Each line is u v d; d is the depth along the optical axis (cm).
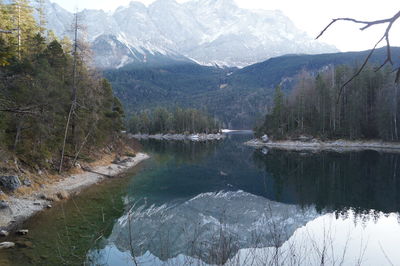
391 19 195
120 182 3056
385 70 7588
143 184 3003
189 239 1308
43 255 1197
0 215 1641
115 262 1123
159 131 15312
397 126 6719
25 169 2361
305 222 1778
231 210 2078
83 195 2375
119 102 5550
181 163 4828
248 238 1234
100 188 2702
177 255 1079
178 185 3025
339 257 1214
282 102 9088
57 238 1397
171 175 3647
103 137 4159
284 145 8169
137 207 2069
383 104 6819
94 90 3456
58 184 2572
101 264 1105
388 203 2278
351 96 7544
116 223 1672
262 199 2472
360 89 7556
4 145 2247
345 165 4269
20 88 1977
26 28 3900
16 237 1398
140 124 15750
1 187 1947
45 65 2927
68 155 3231
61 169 2842
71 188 2572
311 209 2133
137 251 1212
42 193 2184
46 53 3312
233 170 4144
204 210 2067
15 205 1833
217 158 5588
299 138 8119
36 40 3491
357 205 2234
